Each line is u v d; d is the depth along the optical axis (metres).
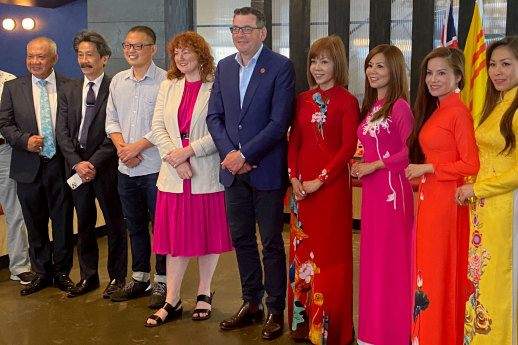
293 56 6.07
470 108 4.57
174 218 3.38
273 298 3.21
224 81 3.13
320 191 2.97
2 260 4.68
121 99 3.68
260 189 3.08
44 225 4.07
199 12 6.44
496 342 2.29
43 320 3.50
